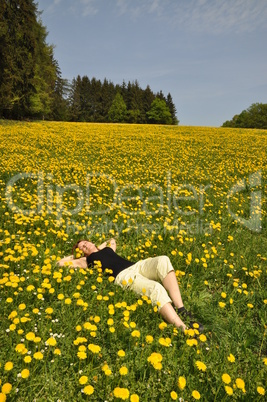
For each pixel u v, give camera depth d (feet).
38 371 7.32
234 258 14.98
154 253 14.98
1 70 110.73
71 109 289.33
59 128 91.97
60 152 44.88
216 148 59.52
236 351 8.70
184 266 13.62
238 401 7.08
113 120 289.94
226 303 11.26
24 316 8.87
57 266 12.22
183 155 47.78
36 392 6.81
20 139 56.08
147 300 9.63
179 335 8.62
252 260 14.52
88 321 9.14
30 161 35.76
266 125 306.96
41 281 10.94
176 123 321.32
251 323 10.14
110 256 12.40
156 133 90.38
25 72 121.70
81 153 44.86
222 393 7.18
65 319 9.02
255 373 7.84
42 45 148.15
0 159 34.37
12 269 11.74
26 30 118.11
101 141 60.18
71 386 6.86
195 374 7.58
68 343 8.10
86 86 299.17
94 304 10.14
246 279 13.23
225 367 7.83
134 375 7.30
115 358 7.91
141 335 8.71
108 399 6.63
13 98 121.80
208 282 12.90
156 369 7.29
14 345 7.82
